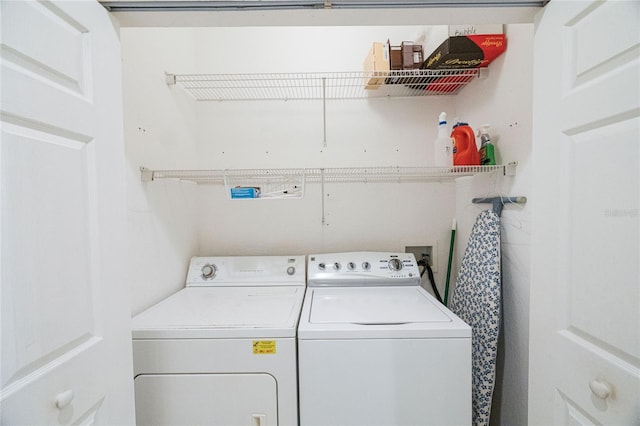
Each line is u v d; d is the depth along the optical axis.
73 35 0.68
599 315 0.65
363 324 1.11
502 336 1.41
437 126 1.92
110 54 0.80
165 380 1.08
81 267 0.69
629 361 0.59
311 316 1.19
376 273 1.68
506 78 1.36
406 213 1.95
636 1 0.57
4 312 0.53
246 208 1.95
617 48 0.60
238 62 1.92
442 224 1.94
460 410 1.05
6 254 0.53
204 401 1.08
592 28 0.66
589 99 0.67
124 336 0.83
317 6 0.82
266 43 1.92
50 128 0.62
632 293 0.58
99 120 0.75
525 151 1.24
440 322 1.11
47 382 0.60
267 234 1.96
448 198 1.93
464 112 1.79
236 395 1.08
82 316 0.69
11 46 0.54
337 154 1.95
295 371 1.08
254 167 1.94
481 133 1.46
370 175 1.94
